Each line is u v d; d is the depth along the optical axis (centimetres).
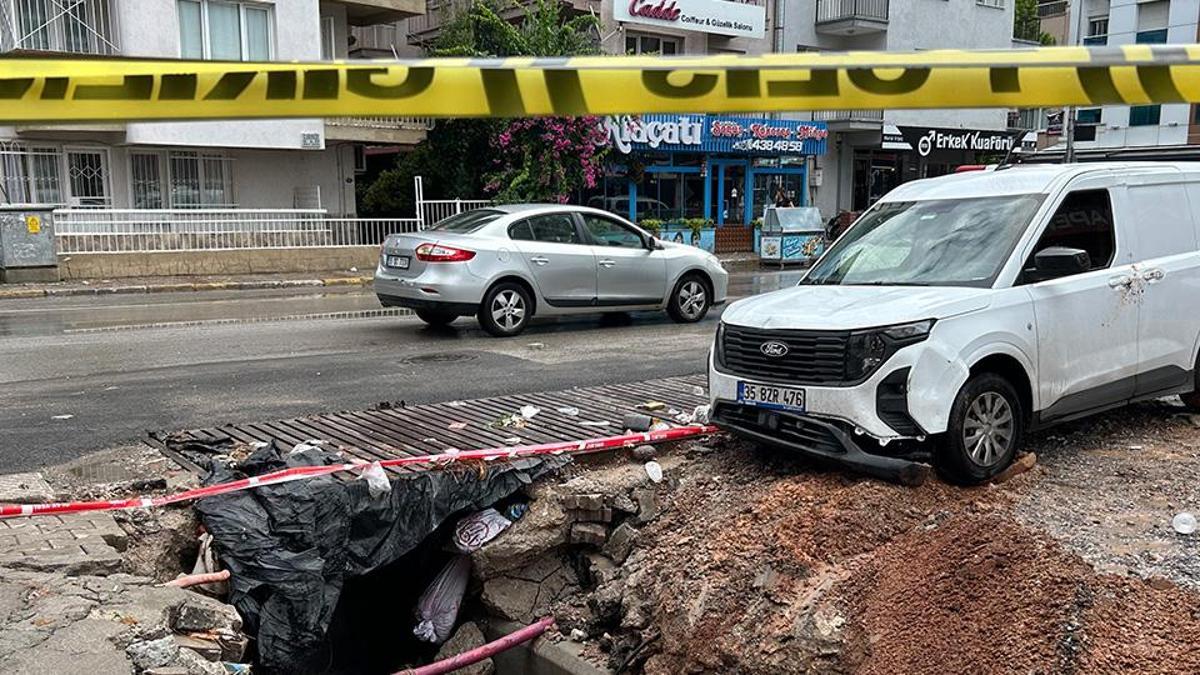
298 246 1967
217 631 414
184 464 585
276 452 583
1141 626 380
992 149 3028
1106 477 561
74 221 1752
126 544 478
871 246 623
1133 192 620
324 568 516
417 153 2398
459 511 573
